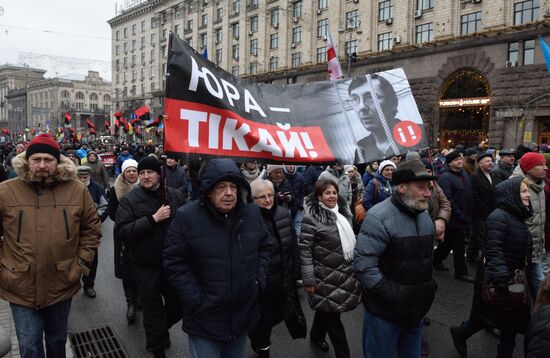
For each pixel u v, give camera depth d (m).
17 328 3.16
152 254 3.89
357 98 4.30
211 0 49.88
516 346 4.44
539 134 22.95
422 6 28.97
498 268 3.67
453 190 6.52
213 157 3.46
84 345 4.43
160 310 3.98
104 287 6.29
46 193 3.25
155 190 4.18
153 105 60.88
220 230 2.85
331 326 3.87
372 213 3.15
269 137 3.74
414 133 4.36
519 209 3.81
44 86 100.19
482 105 25.59
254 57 44.09
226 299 2.81
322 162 3.90
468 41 25.50
